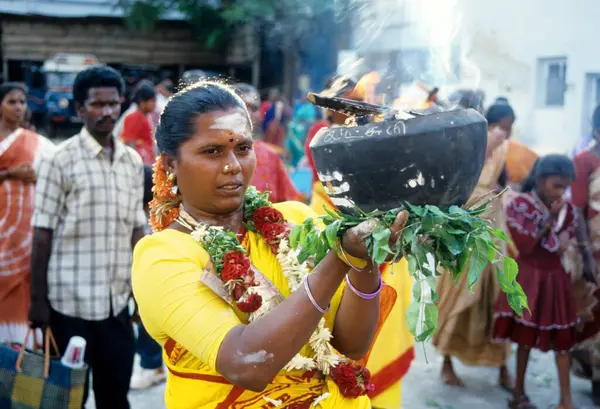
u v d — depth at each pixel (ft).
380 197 4.76
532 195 14.57
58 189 11.67
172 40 56.65
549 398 15.44
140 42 56.08
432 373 16.85
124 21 55.01
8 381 10.89
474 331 15.55
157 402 14.97
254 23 53.21
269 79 56.24
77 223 11.76
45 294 11.67
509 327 14.70
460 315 15.61
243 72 56.49
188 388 5.59
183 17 56.13
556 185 14.20
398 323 11.94
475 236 4.74
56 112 54.19
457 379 16.08
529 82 23.41
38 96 54.75
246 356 4.88
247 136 5.67
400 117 5.10
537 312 14.38
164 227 6.09
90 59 53.93
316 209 14.02
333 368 5.71
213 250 5.53
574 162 16.01
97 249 11.87
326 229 4.82
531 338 14.44
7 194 15.05
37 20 53.72
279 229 5.93
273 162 15.75
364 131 4.75
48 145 15.87
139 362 16.11
